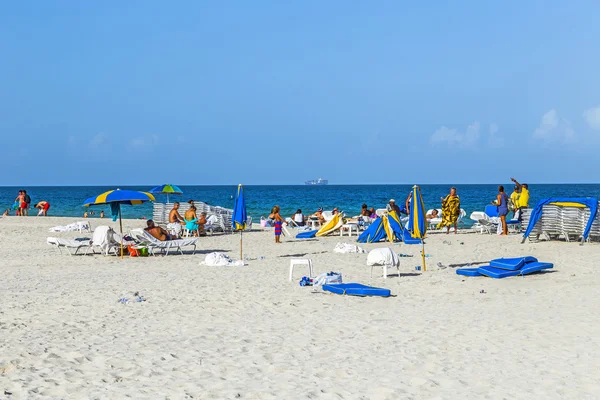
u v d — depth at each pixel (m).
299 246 20.91
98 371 7.05
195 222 24.34
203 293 12.00
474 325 9.11
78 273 14.93
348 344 8.16
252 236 25.06
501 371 6.90
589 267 14.72
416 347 7.95
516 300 11.01
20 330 9.01
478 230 25.58
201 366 7.21
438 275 13.98
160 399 6.10
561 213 19.73
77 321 9.60
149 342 8.32
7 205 68.25
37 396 6.20
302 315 10.02
